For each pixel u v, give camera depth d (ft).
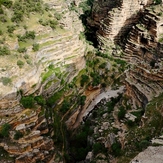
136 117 170.71
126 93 199.93
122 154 142.20
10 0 217.56
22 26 202.08
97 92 233.76
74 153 173.99
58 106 195.31
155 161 96.78
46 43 207.62
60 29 222.48
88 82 229.66
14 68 169.58
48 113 172.24
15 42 186.50
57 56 212.02
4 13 202.28
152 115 154.10
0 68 165.58
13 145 141.08
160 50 245.45
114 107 200.85
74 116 202.69
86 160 158.30
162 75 176.24
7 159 138.00
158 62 234.79
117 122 178.60
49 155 148.05
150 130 146.20
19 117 153.69
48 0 245.86
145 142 130.41
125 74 224.53
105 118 191.21
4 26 195.42
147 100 171.83
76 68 228.02
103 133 172.65
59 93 200.54
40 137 148.05
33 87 178.19
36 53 193.98
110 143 157.58
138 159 98.84
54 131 168.35
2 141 143.23
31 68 178.40
